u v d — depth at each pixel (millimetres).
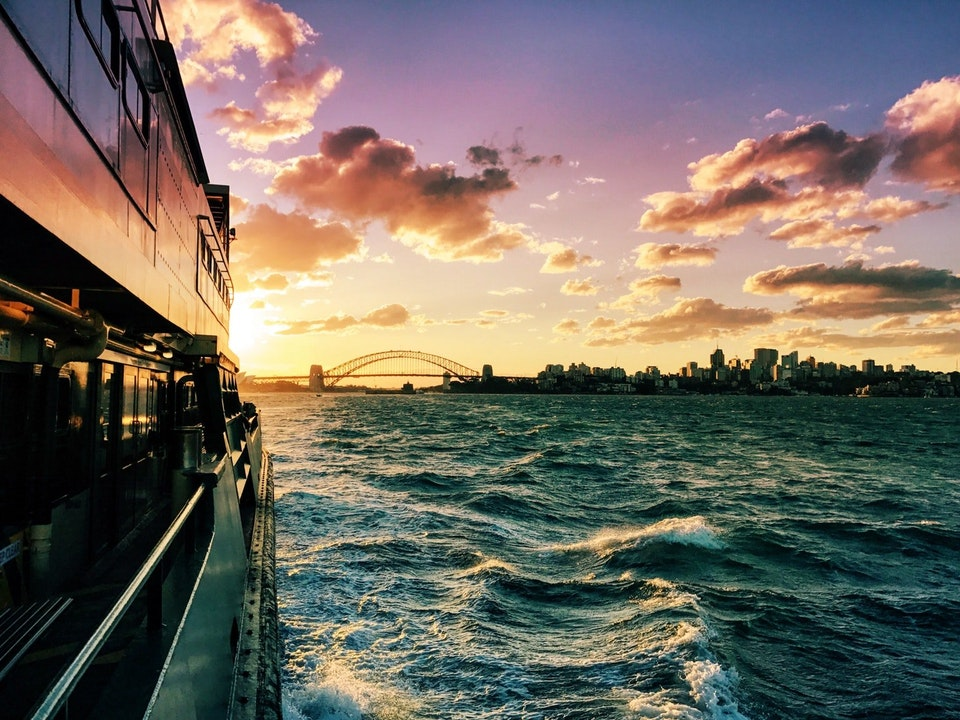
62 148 3809
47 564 5449
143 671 4242
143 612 5297
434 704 9617
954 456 52031
